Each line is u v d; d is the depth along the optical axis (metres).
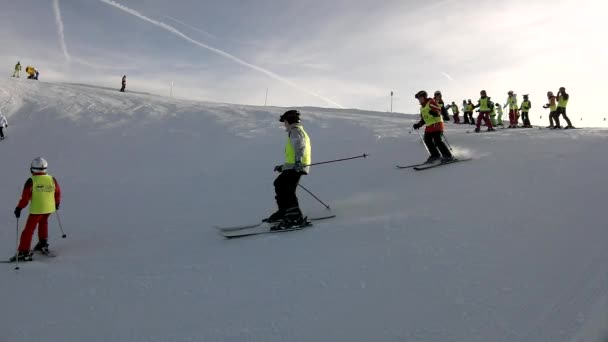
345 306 2.88
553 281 2.80
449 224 4.18
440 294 2.84
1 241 6.20
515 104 16.12
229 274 3.72
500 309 2.58
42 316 3.21
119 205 7.98
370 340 2.45
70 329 2.96
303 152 4.93
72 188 9.43
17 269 4.50
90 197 8.68
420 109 7.97
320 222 5.17
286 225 4.96
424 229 4.14
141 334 2.80
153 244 5.29
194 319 2.94
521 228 3.80
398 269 3.32
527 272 2.97
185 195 8.35
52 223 7.01
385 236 4.12
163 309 3.16
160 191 8.84
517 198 4.73
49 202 5.39
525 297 2.66
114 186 9.49
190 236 5.49
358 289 3.09
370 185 7.09
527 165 6.32
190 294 3.38
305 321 2.75
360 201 6.06
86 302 3.43
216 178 9.48
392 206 5.41
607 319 2.33
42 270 4.41
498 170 6.32
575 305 2.50
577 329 2.29
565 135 9.20
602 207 4.03
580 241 3.34
